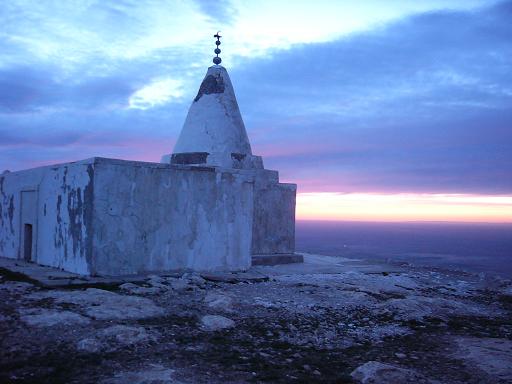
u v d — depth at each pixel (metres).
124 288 8.45
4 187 14.27
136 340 5.36
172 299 7.65
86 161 9.54
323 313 7.18
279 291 8.74
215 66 13.68
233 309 7.13
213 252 10.90
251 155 13.38
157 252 10.08
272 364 4.96
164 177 10.20
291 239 13.55
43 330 5.58
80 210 9.69
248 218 11.52
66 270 10.15
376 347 5.77
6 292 7.74
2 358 4.71
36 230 11.82
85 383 4.21
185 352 5.17
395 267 13.48
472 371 4.95
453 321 7.18
